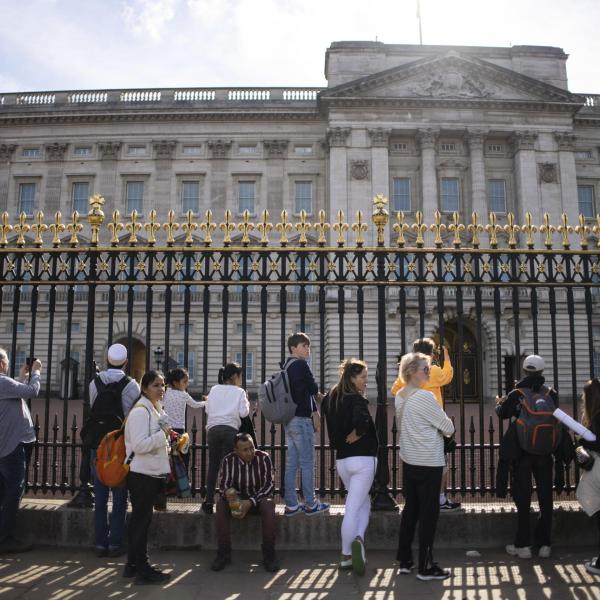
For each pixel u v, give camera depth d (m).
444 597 5.84
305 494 7.40
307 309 38.09
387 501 7.69
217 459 7.61
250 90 47.97
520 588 6.08
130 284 8.08
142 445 6.22
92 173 47.16
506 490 7.17
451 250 8.09
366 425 6.53
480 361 8.09
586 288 8.02
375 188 43.75
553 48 47.47
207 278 8.05
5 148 47.59
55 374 40.31
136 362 41.81
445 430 6.42
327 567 6.70
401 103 44.56
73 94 48.12
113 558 7.03
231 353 38.50
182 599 5.78
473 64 44.97
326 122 46.84
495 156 46.16
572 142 45.19
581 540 7.54
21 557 7.05
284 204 46.25
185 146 47.47
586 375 36.09
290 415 7.49
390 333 37.06
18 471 7.23
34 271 8.16
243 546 7.36
